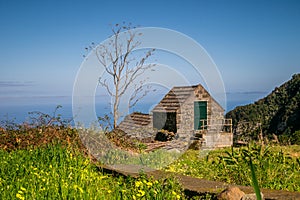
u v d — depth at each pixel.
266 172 7.43
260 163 7.61
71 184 6.14
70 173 6.92
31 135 11.13
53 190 5.79
